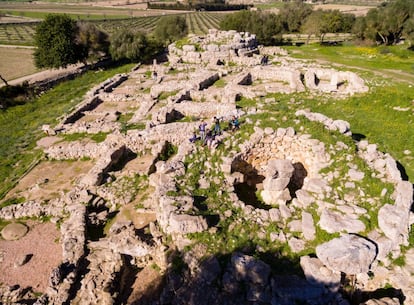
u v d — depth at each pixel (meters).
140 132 26.02
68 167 24.77
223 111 29.47
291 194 18.44
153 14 164.00
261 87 38.66
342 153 17.27
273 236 14.19
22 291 14.32
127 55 58.41
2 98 40.34
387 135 24.42
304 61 50.88
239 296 12.05
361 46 65.38
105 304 12.88
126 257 15.16
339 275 12.26
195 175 18.00
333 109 30.03
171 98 33.66
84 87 46.81
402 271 12.77
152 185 20.52
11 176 24.19
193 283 12.65
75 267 14.48
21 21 141.62
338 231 13.85
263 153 19.67
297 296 11.77
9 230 18.11
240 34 59.06
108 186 20.92
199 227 14.15
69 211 18.84
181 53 54.91
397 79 39.12
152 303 13.09
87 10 183.12
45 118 35.44
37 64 55.44
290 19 86.44
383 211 13.98
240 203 16.22
